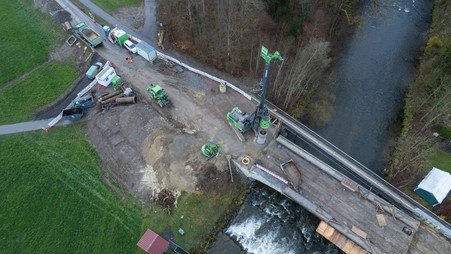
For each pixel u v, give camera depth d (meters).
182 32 67.69
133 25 70.25
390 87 66.06
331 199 48.41
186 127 55.50
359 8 79.88
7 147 54.41
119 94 59.31
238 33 62.59
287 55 62.81
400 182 52.34
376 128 60.06
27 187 50.53
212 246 47.09
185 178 50.41
